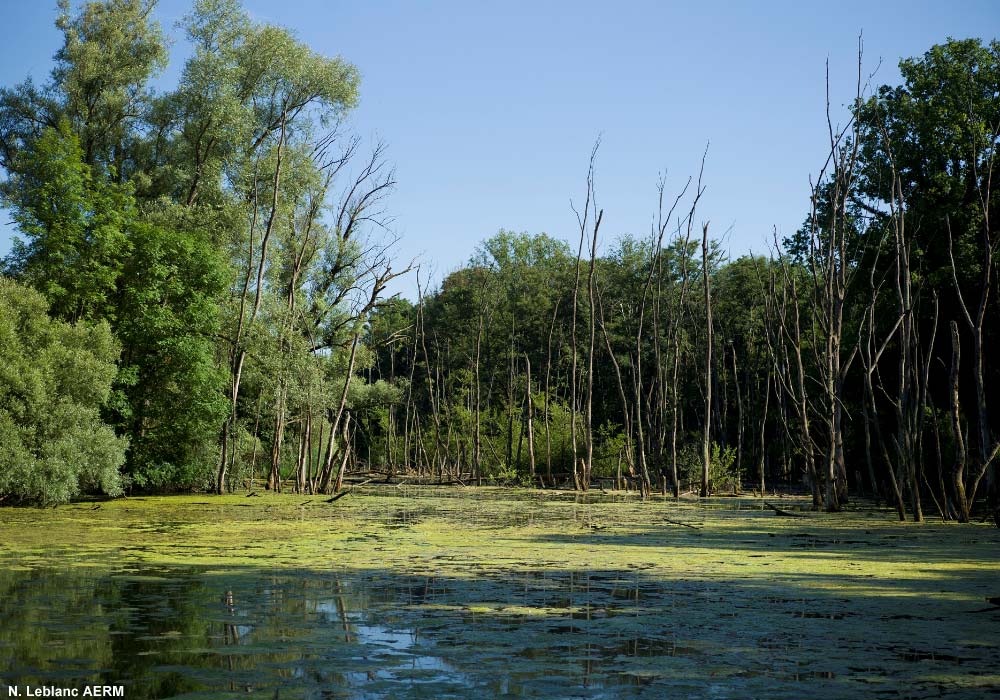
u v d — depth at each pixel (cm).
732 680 627
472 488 4425
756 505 3127
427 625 822
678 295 6231
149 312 2931
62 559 1324
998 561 1352
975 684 616
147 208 3309
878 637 775
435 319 7694
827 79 2673
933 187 3172
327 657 692
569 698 581
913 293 3052
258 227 3459
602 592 1025
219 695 584
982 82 3241
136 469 2966
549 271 7594
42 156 2855
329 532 1814
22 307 2473
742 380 6166
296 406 3450
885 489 3047
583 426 5075
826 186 3578
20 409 2352
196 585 1064
